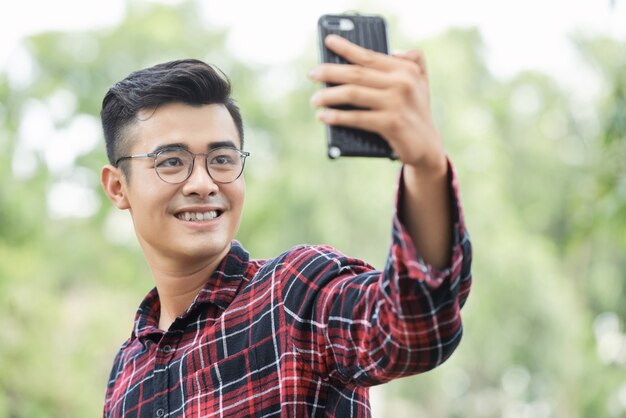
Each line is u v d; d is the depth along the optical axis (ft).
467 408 79.92
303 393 8.39
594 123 64.95
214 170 9.13
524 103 85.97
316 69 6.45
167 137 9.10
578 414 53.83
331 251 8.80
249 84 82.84
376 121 6.41
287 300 8.59
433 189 6.71
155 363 9.17
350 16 6.84
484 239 71.51
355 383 8.05
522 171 83.10
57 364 48.11
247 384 8.66
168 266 9.37
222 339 8.86
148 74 9.32
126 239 77.41
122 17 85.05
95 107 81.00
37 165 75.92
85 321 58.80
